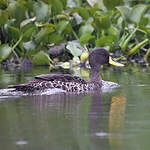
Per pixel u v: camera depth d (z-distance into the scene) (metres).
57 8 19.61
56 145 6.94
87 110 9.42
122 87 12.78
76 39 20.38
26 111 9.36
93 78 12.95
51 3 19.45
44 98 11.02
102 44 19.23
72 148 6.79
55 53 19.53
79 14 20.16
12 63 19.56
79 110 9.42
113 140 7.16
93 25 19.98
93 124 8.17
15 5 19.28
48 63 19.09
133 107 9.70
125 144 6.96
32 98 11.02
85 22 20.20
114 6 20.11
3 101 10.61
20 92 11.77
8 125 8.15
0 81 13.86
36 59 18.92
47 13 19.36
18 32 19.11
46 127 7.98
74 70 17.39
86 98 11.00
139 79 14.34
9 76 15.16
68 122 8.34
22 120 8.52
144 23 19.64
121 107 9.73
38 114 9.04
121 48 19.98
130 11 19.02
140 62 20.03
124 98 10.90
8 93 11.71
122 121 8.37
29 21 18.84
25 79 14.30
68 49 19.33
